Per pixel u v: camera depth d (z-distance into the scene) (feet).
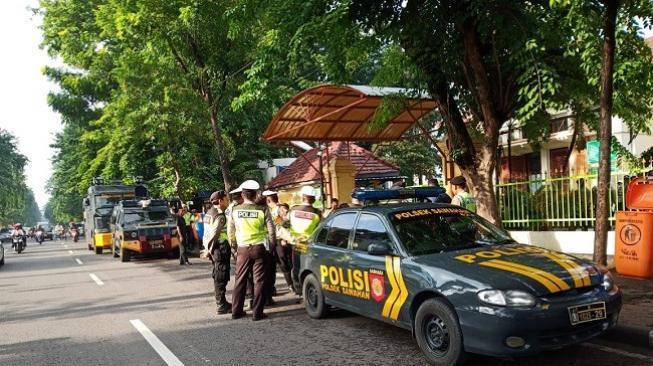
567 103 33.35
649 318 19.35
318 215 27.94
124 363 19.58
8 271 58.03
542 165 63.36
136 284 40.55
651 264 25.95
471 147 29.76
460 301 16.05
